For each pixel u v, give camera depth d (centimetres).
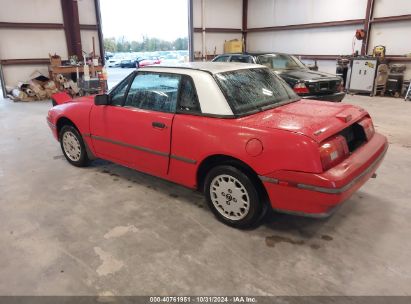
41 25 1049
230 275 217
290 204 235
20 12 1012
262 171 237
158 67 312
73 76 1130
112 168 412
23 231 273
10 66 1039
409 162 414
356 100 906
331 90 656
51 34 1081
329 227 272
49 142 534
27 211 306
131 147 331
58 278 217
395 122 633
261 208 258
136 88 327
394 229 268
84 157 404
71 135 409
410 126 600
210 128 263
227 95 268
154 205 315
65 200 327
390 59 973
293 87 637
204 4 1297
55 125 421
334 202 219
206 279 213
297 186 225
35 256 240
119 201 324
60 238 262
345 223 278
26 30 1036
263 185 245
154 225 279
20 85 996
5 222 287
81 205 316
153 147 309
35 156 463
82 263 231
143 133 313
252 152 239
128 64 2064
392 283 208
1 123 675
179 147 286
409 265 224
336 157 234
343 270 221
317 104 309
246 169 255
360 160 248
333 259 232
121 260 234
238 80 290
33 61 1065
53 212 304
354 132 282
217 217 285
